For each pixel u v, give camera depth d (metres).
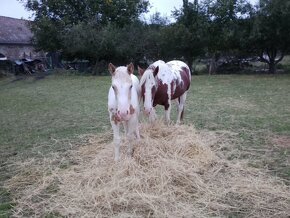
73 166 4.66
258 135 5.99
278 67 19.78
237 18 17.52
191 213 3.43
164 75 5.45
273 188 3.89
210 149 5.04
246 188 3.90
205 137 5.67
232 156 4.98
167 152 4.70
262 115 7.54
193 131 5.60
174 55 20.02
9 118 8.30
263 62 19.73
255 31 16.34
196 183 3.98
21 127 7.29
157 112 8.02
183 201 3.68
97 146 5.43
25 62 22.14
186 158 4.55
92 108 9.04
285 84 12.88
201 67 21.22
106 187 3.84
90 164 4.60
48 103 10.28
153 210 3.49
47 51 22.12
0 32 25.80
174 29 18.25
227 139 5.70
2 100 11.30
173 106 8.75
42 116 8.34
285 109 8.10
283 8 14.93
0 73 20.55
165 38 18.83
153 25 21.62
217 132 6.14
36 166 4.83
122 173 4.11
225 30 17.16
